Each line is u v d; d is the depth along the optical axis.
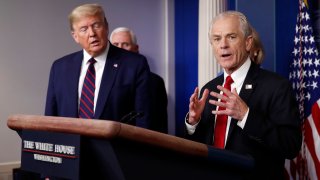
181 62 4.72
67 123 0.89
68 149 0.89
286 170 2.92
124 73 2.12
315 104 2.88
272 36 3.15
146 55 4.81
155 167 0.91
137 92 2.12
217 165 1.07
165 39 4.86
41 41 4.27
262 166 1.60
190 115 1.68
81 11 2.06
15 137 4.14
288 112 1.61
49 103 2.18
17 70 4.16
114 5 4.65
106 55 2.15
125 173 0.84
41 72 4.27
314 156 2.81
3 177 4.04
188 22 4.58
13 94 4.15
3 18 4.11
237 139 1.63
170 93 4.82
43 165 0.96
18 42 4.18
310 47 2.99
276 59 3.16
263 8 3.16
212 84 1.93
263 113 1.65
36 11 4.25
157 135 0.88
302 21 3.05
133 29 4.75
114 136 0.81
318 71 2.94
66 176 0.89
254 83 1.73
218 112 1.49
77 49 4.43
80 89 2.10
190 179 1.01
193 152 0.97
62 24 4.36
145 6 4.81
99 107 2.03
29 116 1.00
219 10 3.48
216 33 1.74
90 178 0.90
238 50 1.72
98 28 2.07
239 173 1.15
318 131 2.83
